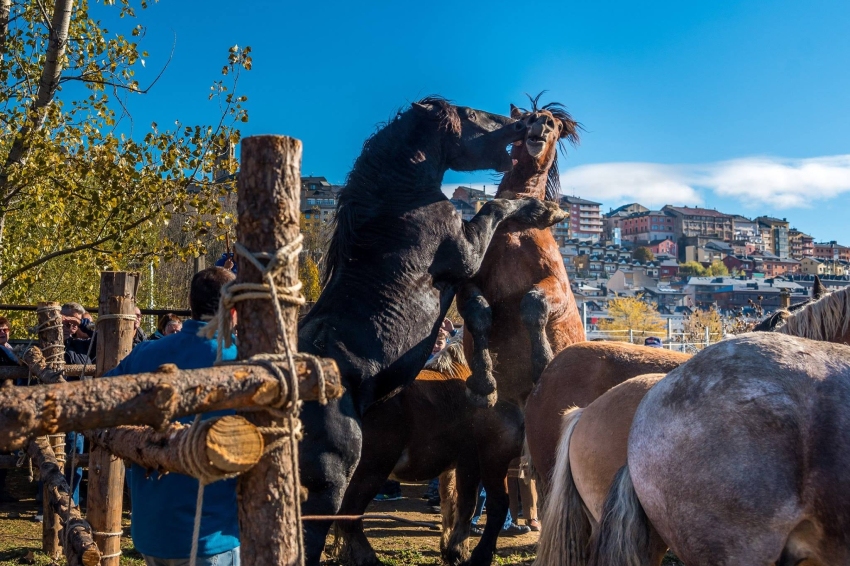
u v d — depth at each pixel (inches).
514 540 272.5
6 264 447.5
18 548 229.5
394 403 214.2
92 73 392.8
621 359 170.1
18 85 401.7
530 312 196.5
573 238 6781.5
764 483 93.1
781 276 5413.4
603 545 113.9
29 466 214.2
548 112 209.5
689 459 99.1
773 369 98.0
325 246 189.9
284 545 79.5
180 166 369.1
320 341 163.0
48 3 402.0
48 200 381.7
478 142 196.5
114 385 67.8
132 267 428.1
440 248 181.0
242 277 83.7
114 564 172.7
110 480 172.6
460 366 229.3
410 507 327.3
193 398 71.0
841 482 89.7
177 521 111.0
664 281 6397.6
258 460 76.9
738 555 94.7
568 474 140.9
